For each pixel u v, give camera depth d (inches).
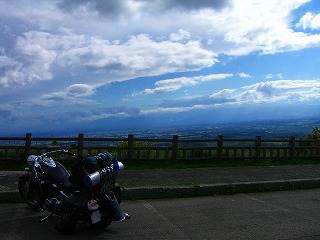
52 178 233.0
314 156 568.1
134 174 390.6
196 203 292.2
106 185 210.8
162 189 310.5
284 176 396.2
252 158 528.7
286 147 549.6
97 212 208.8
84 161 207.3
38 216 239.6
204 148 497.4
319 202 301.4
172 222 235.5
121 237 203.9
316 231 221.0
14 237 198.1
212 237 206.8
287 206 285.6
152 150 473.7
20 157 428.8
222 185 331.9
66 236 203.8
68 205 208.2
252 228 225.1
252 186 344.2
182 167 453.1
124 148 461.7
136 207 275.1
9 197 273.9
